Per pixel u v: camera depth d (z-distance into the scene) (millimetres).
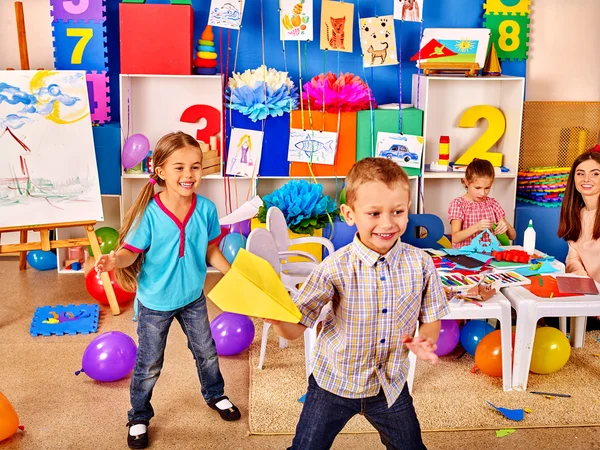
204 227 2256
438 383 2623
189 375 2732
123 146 3752
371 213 1473
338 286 1556
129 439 2213
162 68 3717
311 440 1609
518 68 4082
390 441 1660
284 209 3240
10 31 4000
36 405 2480
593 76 4172
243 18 3945
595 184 2992
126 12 3660
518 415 2354
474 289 2551
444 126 4145
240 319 2900
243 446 2215
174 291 2217
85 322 3238
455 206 3492
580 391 2561
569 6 4070
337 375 1602
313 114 3762
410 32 4039
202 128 4047
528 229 3000
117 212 4184
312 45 4012
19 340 3076
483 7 4027
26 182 3311
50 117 3361
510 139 3984
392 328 1572
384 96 4109
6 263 4230
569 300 2504
